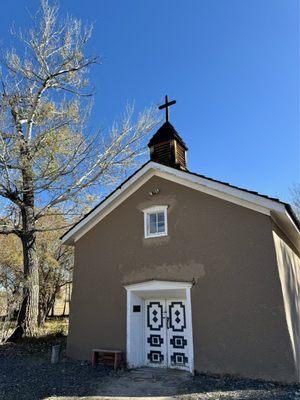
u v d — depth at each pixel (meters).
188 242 9.54
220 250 8.95
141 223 10.67
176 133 13.27
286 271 9.04
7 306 14.29
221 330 8.30
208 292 8.77
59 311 37.16
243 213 8.91
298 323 9.10
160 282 9.55
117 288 10.43
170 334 9.48
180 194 10.20
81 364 9.87
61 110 15.72
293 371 7.20
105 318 10.35
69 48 16.61
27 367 9.68
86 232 11.89
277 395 6.40
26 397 6.86
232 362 7.93
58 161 14.61
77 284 11.45
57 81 16.69
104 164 16.20
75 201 16.16
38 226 21.30
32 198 15.82
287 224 9.39
